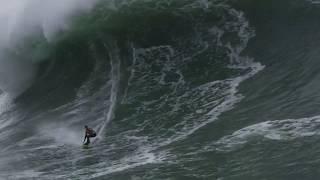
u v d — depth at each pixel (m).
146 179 63.25
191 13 97.00
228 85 82.81
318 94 75.69
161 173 64.12
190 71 87.69
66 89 92.31
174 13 97.62
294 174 58.88
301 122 69.38
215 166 63.62
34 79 97.94
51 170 70.56
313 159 60.78
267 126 70.12
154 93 84.44
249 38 91.81
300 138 65.44
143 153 70.38
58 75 95.88
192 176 62.38
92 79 91.38
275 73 83.19
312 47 87.25
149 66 90.25
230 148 66.81
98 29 98.81
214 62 88.44
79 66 95.06
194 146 69.44
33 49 101.00
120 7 100.75
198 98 81.31
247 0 97.69
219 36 93.06
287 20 94.00
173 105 81.00
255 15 95.69
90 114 83.81
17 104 94.94
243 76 84.25
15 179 69.25
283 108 74.12
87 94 88.75
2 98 98.06
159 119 78.50
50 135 81.31
